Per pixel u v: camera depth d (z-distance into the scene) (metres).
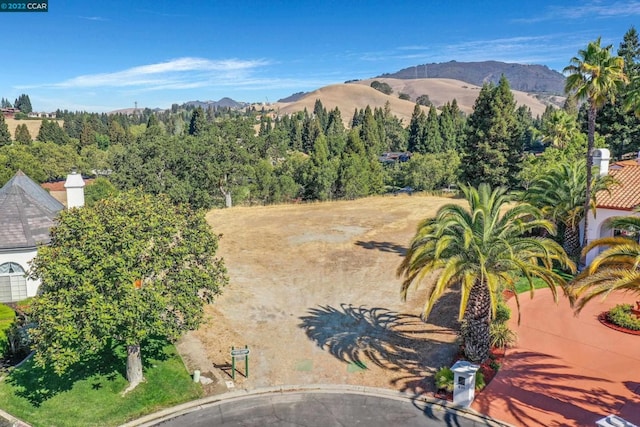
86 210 16.05
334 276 28.41
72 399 16.34
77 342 14.52
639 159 33.00
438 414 15.45
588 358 18.30
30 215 28.20
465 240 15.70
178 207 18.22
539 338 19.97
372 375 17.92
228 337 21.17
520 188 60.25
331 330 21.66
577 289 14.98
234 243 35.47
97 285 14.66
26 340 19.62
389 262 30.50
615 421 12.68
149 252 15.99
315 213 46.16
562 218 29.20
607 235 28.84
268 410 15.95
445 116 107.81
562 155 52.06
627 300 23.62
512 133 59.53
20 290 26.48
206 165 55.25
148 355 19.30
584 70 25.67
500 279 17.28
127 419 15.45
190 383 17.45
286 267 30.12
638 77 40.53
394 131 139.62
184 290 16.42
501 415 15.11
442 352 19.25
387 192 78.19
